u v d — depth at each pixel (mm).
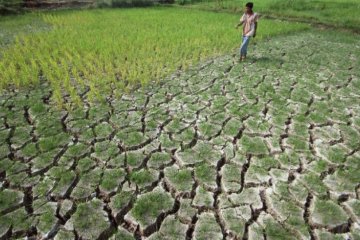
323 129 5898
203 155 5188
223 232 3852
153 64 9211
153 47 10938
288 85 7824
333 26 15297
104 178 4680
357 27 14656
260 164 4969
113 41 11461
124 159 5102
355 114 6422
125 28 13969
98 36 12281
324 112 6492
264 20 16516
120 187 4520
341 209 4125
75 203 4262
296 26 14820
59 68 8719
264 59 9859
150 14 18453
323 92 7434
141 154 5230
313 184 4527
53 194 4402
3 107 6805
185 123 6125
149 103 6965
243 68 9039
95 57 9820
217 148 5367
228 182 4613
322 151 5262
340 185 4512
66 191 4453
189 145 5477
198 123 6113
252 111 6535
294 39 12602
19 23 15742
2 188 4527
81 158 5137
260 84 7879
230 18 17156
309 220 3980
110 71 8547
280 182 4582
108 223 3957
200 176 4727
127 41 11406
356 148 5340
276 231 3828
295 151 5266
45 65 8742
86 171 4836
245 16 9062
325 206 4164
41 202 4277
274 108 6664
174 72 8789
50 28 14453
